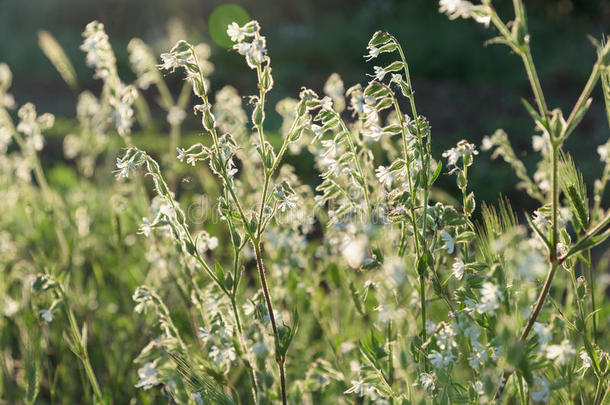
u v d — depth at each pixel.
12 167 3.69
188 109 10.82
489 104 12.24
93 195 3.99
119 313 3.10
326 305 2.58
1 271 3.01
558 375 1.83
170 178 3.26
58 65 3.34
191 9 19.48
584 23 18.94
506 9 18.89
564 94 12.98
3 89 3.25
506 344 1.18
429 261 1.57
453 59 14.98
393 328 1.72
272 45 16.50
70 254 2.92
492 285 1.24
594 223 1.47
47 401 2.80
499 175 6.57
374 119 1.62
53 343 2.89
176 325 2.50
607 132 9.69
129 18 19.80
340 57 16.20
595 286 2.73
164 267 2.48
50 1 19.48
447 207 1.65
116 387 2.59
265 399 1.32
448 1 1.21
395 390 1.70
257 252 1.55
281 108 2.71
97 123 3.13
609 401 1.56
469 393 1.44
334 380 2.20
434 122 10.96
